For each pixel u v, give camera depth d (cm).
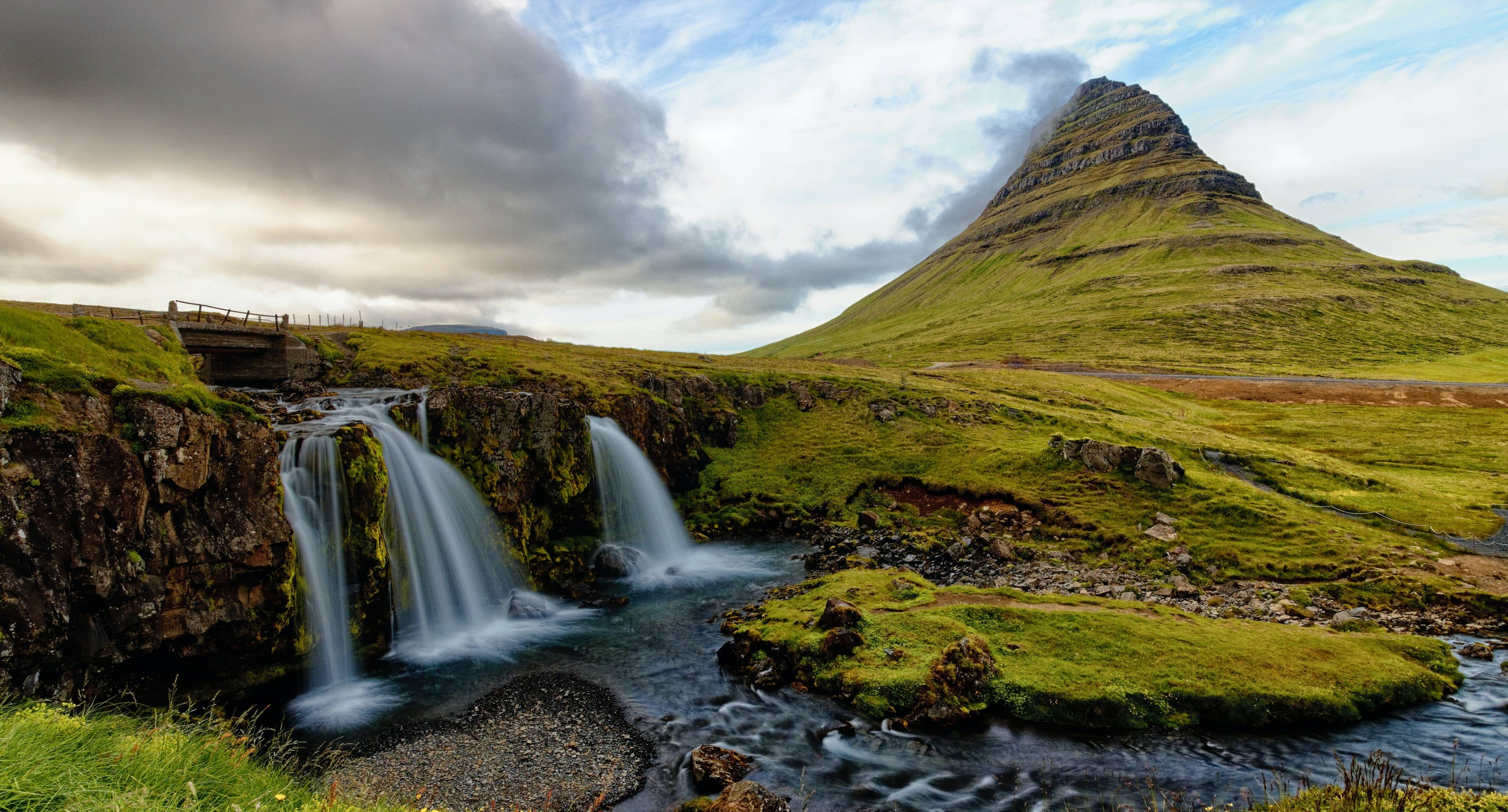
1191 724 2331
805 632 2989
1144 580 4116
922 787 2012
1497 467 7112
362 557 3164
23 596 1933
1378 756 1869
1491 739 2230
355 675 2881
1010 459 6025
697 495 6122
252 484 2666
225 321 5709
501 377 6341
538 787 2019
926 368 14662
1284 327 18538
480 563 3925
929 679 2484
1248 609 3656
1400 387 11700
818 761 2166
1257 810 1673
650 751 2241
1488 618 3475
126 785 980
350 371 6194
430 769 2117
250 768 1338
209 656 2508
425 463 3888
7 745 917
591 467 4997
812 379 8569
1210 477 5500
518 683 2788
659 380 7075
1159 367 15062
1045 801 1920
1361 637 2934
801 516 5716
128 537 2219
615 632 3378
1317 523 4638
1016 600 3300
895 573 3803
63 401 2216
